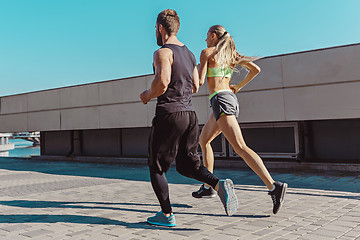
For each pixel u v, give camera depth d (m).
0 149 38.09
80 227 3.04
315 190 4.94
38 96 13.24
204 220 3.16
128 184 6.25
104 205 4.13
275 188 3.06
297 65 7.80
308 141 8.53
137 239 2.60
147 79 10.57
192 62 3.14
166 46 2.97
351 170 7.40
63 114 12.54
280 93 8.01
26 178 7.77
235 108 3.42
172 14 3.12
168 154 2.96
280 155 8.70
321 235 2.59
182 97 2.98
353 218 3.13
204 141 4.02
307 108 7.67
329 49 7.43
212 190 4.09
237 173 7.67
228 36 3.54
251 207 3.73
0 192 5.66
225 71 3.58
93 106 11.79
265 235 2.61
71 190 5.67
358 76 7.09
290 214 3.33
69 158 13.57
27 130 13.54
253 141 9.27
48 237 2.74
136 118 10.81
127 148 12.16
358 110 7.09
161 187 2.94
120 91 11.16
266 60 8.20
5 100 14.23
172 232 2.77
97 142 13.03
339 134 8.13
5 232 2.93
